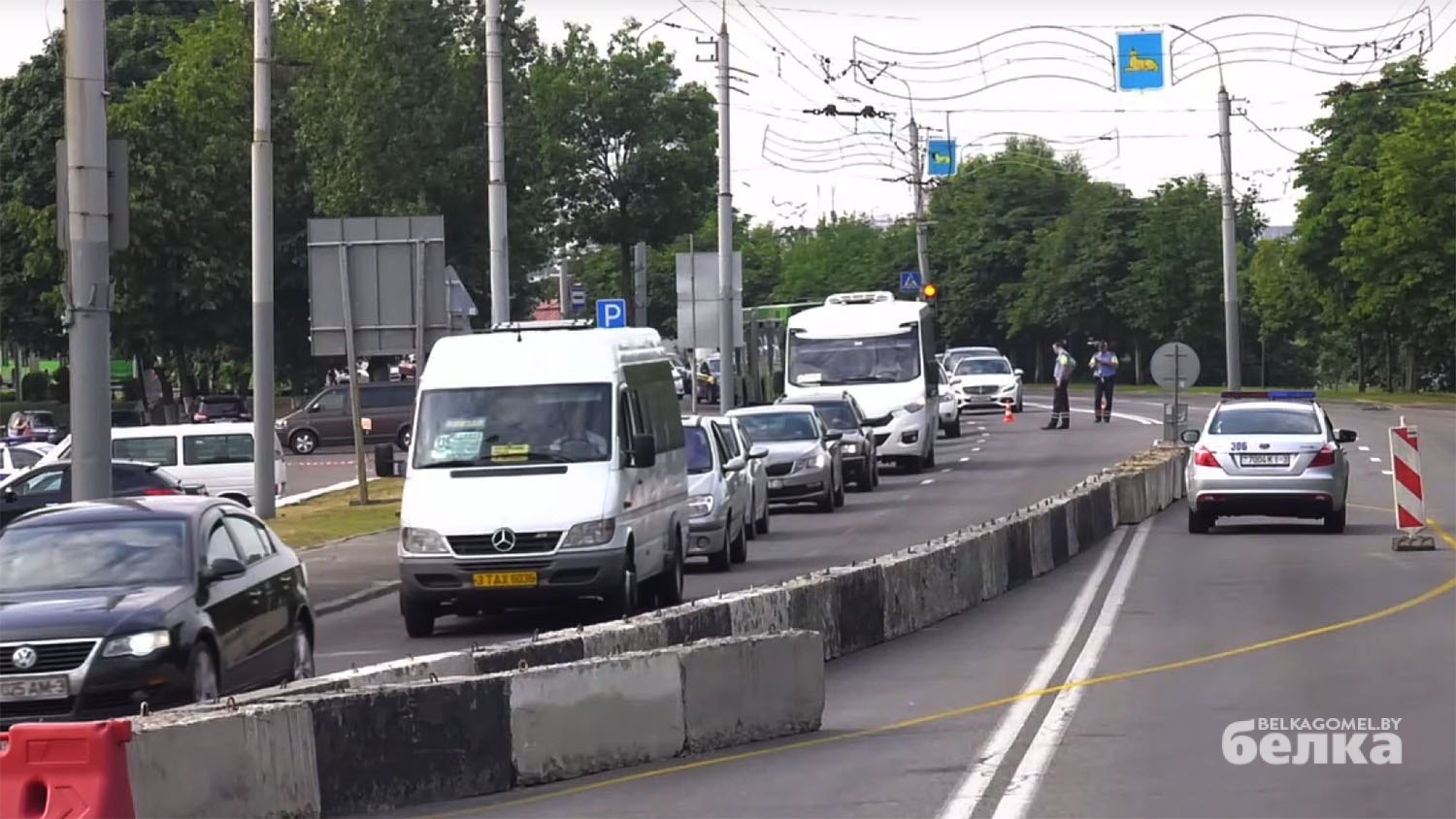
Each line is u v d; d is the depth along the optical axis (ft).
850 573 95.45
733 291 253.85
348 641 107.45
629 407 113.91
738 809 56.08
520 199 339.16
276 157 368.07
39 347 401.90
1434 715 69.46
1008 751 64.03
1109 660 87.15
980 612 110.11
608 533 106.22
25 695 70.69
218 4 394.52
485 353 114.42
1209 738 65.46
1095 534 151.74
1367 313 469.57
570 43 404.36
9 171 389.39
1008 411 361.51
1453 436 299.38
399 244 174.29
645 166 400.47
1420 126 459.73
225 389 489.67
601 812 56.65
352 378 207.82
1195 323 601.62
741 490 146.82
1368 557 134.00
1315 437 152.97
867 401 245.04
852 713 75.72
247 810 52.24
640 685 65.82
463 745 60.29
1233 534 156.97
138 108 350.84
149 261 353.51
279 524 184.14
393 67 318.04
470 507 106.73
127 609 72.95
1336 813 52.80
